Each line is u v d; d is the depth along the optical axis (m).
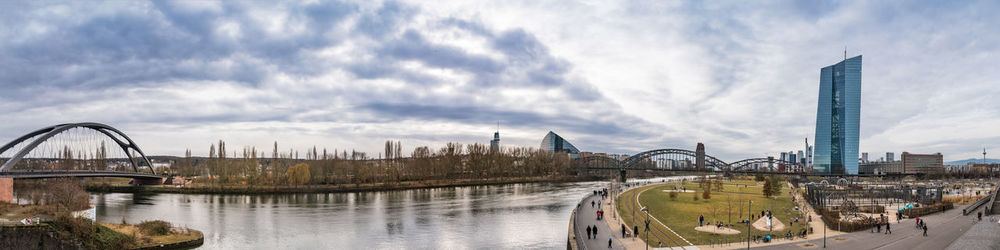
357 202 168.88
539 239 103.12
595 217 114.44
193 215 135.25
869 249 78.00
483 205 161.00
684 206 137.00
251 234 107.38
